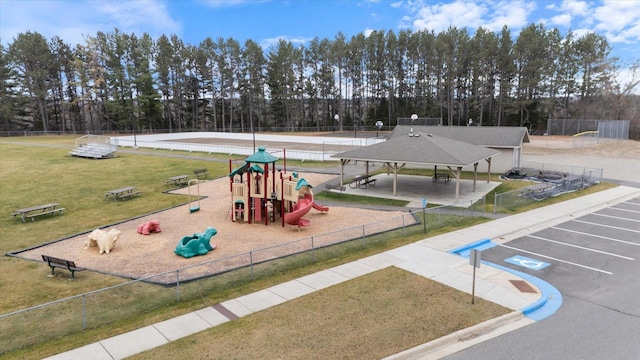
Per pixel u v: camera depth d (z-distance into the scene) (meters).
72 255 17.05
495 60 80.00
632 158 43.22
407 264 14.72
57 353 9.45
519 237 18.11
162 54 88.44
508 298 11.80
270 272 14.48
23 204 25.39
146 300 12.33
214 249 17.69
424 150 26.84
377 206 25.00
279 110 100.12
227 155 46.69
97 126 94.25
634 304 11.53
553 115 83.12
